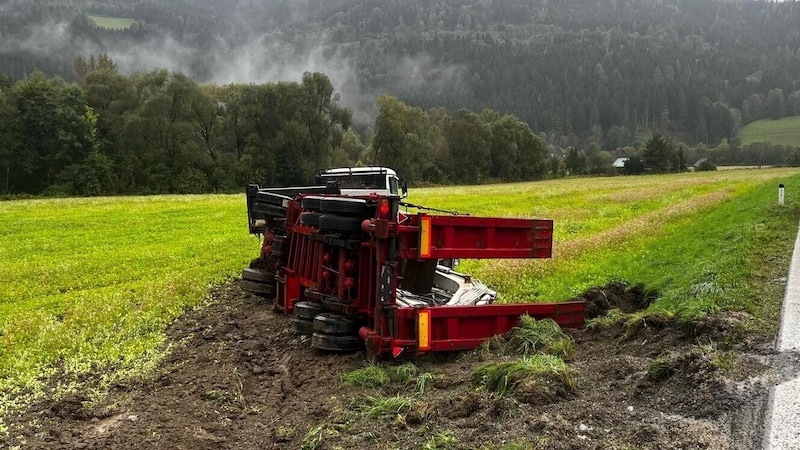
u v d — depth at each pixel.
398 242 7.76
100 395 7.64
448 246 7.98
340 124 89.50
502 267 14.71
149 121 79.88
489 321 8.33
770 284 9.72
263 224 12.78
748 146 164.88
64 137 74.38
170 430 6.58
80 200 48.00
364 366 7.87
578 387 6.21
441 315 7.90
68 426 6.82
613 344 7.99
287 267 10.87
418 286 9.02
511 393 6.00
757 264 11.27
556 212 33.12
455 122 109.62
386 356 7.96
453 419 5.75
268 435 6.32
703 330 7.45
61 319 11.98
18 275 16.44
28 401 7.59
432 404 6.05
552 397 5.91
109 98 85.44
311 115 85.62
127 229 28.06
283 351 9.13
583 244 18.19
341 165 92.38
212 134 87.50
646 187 57.38
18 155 75.50
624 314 9.32
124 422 6.85
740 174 87.69
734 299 8.69
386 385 7.14
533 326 8.20
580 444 5.01
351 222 8.10
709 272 10.57
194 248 21.22
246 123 84.62
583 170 128.75
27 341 10.15
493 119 123.06
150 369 8.56
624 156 167.00
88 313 11.65
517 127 117.50
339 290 8.53
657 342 7.60
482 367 6.75
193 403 7.37
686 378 5.97
